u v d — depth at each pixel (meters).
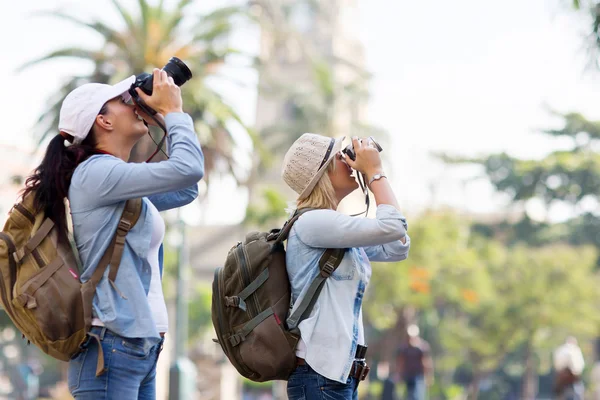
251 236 5.52
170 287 52.19
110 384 5.03
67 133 5.31
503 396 85.75
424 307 58.47
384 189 5.39
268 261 5.38
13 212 5.08
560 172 81.94
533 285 65.38
